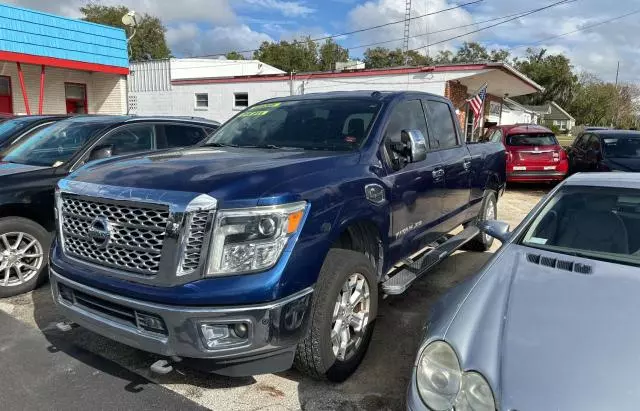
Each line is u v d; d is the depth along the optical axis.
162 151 3.99
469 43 66.31
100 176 3.14
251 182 2.80
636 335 2.15
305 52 60.12
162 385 3.30
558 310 2.37
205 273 2.62
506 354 2.13
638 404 1.82
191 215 2.62
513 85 20.58
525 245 3.21
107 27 15.98
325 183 3.11
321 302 2.99
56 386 3.26
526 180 12.59
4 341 3.89
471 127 19.78
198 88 22.58
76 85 17.39
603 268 2.79
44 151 5.68
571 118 73.50
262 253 2.67
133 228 2.80
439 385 2.13
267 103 4.90
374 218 3.52
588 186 3.57
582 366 2.00
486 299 2.56
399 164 3.99
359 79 18.19
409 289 5.21
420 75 16.95
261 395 3.20
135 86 24.50
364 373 3.50
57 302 3.19
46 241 4.95
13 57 13.38
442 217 4.98
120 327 2.82
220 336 2.63
